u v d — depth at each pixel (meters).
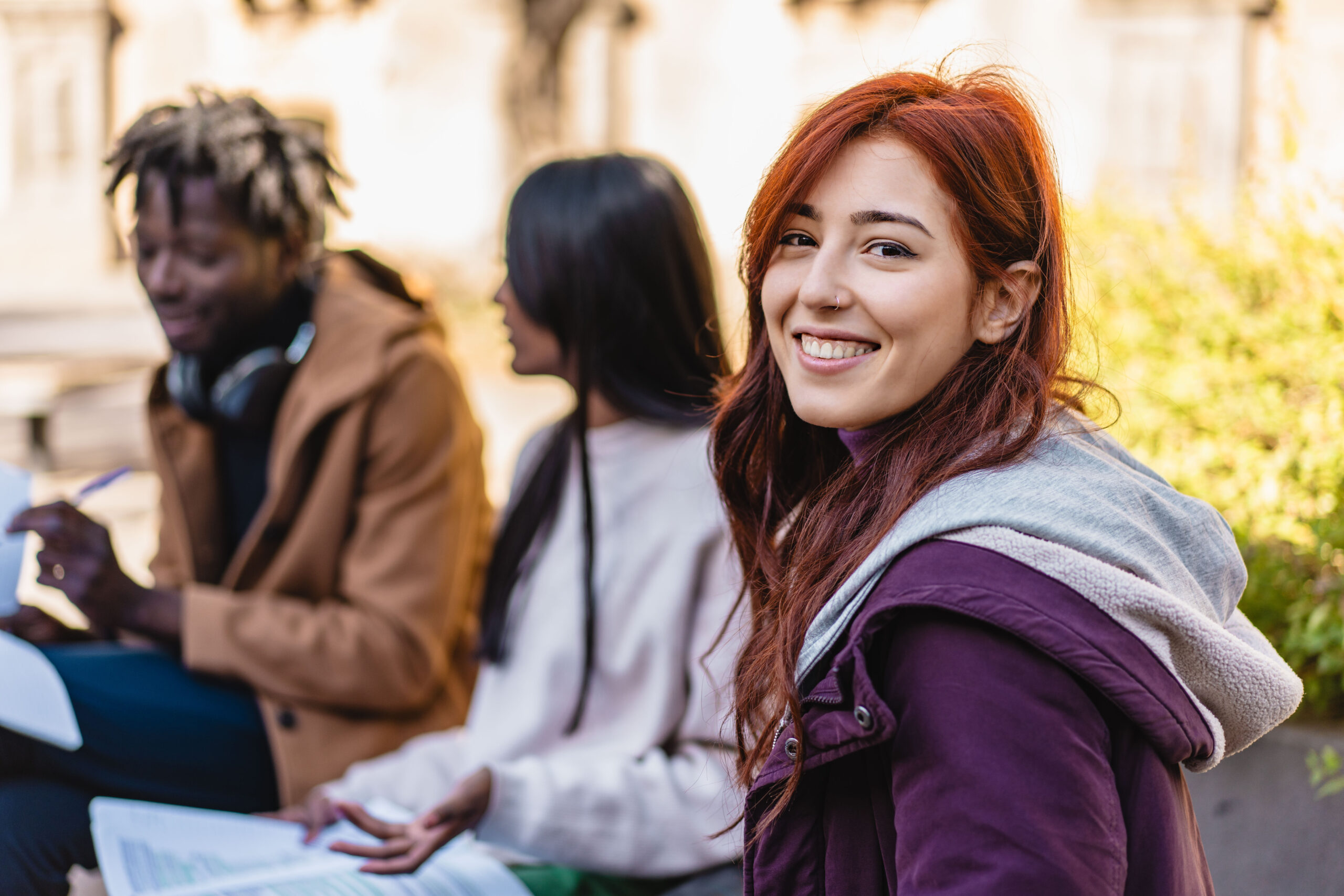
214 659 1.74
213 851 1.44
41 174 14.23
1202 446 1.99
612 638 1.56
